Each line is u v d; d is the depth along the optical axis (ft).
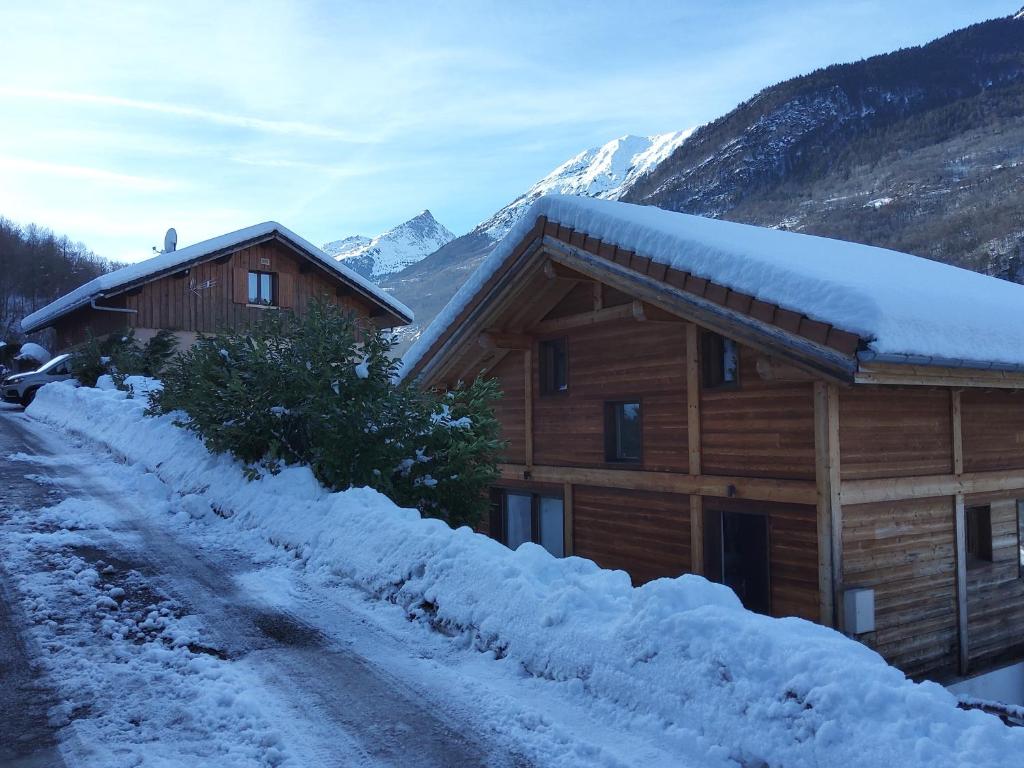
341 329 29.86
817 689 11.87
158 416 41.04
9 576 20.83
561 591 16.60
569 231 32.42
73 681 14.87
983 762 10.34
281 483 28.14
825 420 26.21
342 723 13.69
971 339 25.46
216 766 12.04
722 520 30.55
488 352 41.24
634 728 13.33
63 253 241.76
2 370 108.68
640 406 33.96
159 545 25.09
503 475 41.73
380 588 20.48
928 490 29.07
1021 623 32.86
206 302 77.41
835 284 23.49
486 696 14.74
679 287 27.68
